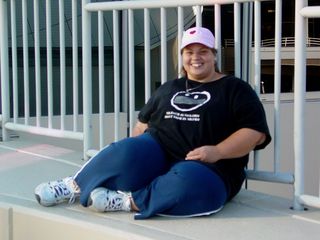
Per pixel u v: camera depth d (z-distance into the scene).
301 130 2.96
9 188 3.52
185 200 2.79
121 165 2.94
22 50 5.26
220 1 3.26
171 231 2.68
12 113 5.30
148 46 3.67
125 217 2.89
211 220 2.85
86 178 3.02
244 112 2.93
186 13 4.89
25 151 4.55
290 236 2.63
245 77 4.23
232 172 3.03
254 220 2.86
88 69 4.09
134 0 3.94
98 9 3.92
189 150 3.03
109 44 5.30
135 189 2.96
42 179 3.73
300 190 3.02
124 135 5.29
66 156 4.39
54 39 5.27
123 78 5.27
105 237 2.72
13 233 3.13
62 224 2.89
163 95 3.16
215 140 3.00
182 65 3.25
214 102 2.98
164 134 3.10
